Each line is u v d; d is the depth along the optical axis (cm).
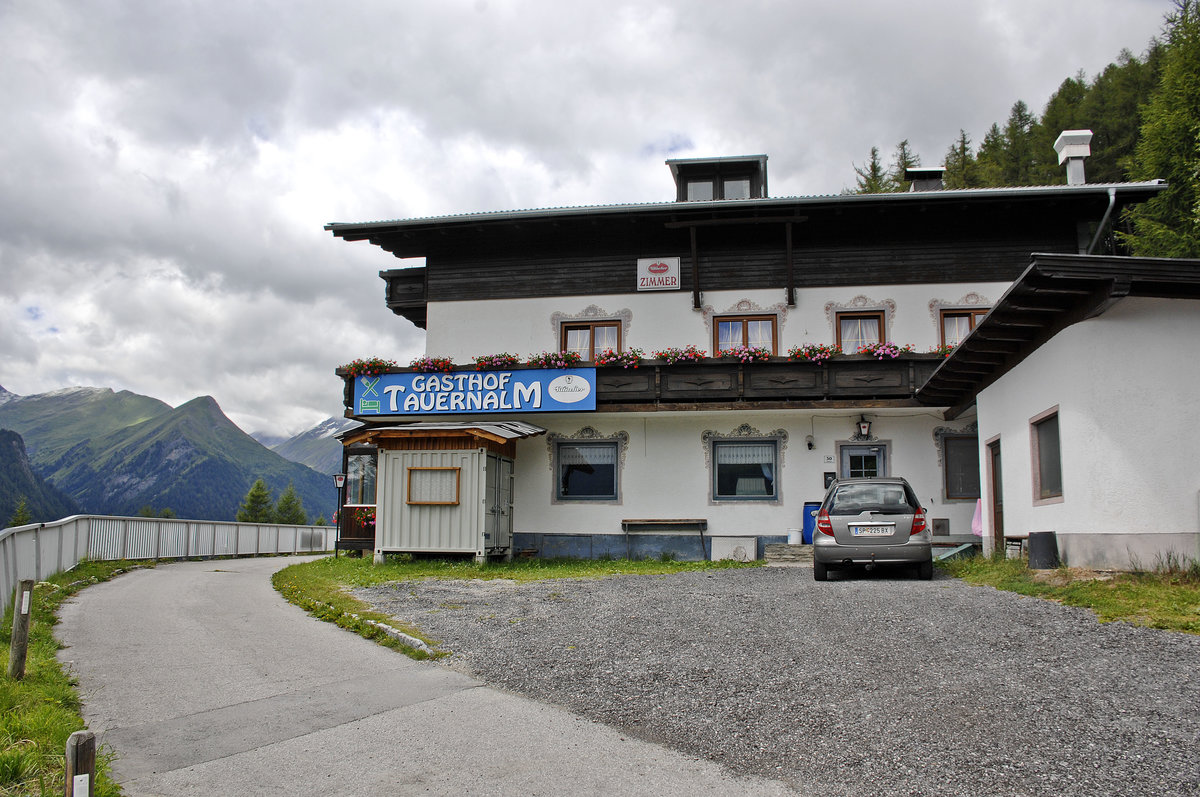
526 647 862
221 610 1170
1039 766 504
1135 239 2928
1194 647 741
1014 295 1106
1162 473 1067
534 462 1991
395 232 2059
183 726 622
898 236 1970
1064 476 1167
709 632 892
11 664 705
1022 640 796
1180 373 1078
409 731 610
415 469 1786
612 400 1877
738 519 1920
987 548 1519
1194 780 476
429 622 1011
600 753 562
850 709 623
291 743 585
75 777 353
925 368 1798
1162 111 3017
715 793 493
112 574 1709
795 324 1975
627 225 2030
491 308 2080
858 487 1342
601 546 1950
